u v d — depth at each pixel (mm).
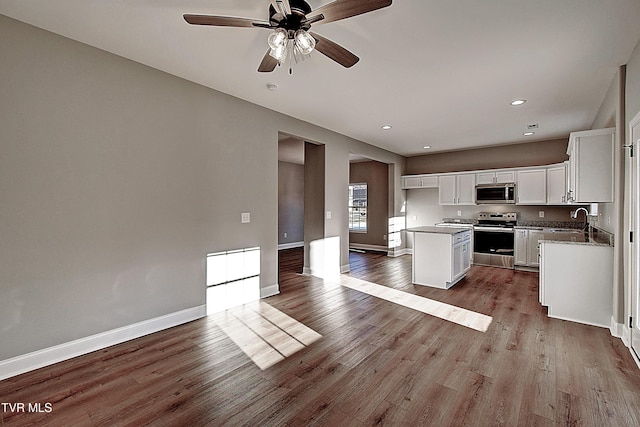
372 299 4094
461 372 2324
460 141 6098
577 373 2295
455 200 6797
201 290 3420
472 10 2100
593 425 1765
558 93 3566
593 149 3113
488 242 6152
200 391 2088
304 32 1819
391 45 2555
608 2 2010
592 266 3221
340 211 5621
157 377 2252
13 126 2229
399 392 2080
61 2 2041
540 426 1757
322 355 2584
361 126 5051
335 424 1782
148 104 2947
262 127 4066
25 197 2285
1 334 2209
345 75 3135
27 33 2283
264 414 1864
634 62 2576
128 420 1813
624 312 2836
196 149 3342
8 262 2225
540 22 2227
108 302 2715
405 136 5719
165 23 2281
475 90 3500
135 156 2861
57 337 2445
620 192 2857
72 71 2492
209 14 2180
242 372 2322
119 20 2244
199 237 3385
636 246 2490
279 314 3525
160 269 3061
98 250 2648
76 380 2207
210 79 3244
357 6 1640
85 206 2570
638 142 2453
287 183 8961
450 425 1771
